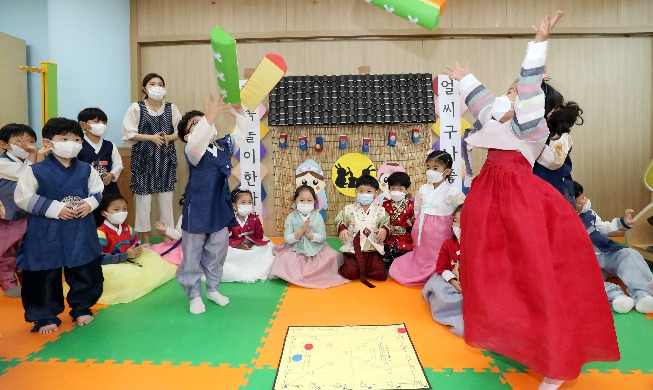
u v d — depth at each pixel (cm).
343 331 215
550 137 192
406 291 288
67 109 419
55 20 415
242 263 315
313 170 440
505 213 158
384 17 451
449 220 302
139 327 229
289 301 267
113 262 292
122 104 442
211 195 246
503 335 153
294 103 431
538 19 448
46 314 223
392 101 427
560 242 155
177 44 464
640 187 461
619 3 446
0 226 273
